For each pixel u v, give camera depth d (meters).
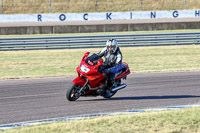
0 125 24.16
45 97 34.53
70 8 164.38
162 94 35.88
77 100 33.25
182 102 31.83
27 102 32.22
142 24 116.69
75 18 139.12
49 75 49.62
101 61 30.72
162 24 117.44
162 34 81.38
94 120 24.05
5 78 47.19
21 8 163.38
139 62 62.31
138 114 25.92
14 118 26.33
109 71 32.38
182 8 163.62
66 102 32.12
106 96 33.75
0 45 78.00
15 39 77.75
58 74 50.44
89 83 31.42
